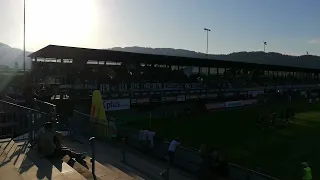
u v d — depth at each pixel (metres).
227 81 55.41
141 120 33.28
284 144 24.34
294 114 41.81
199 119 36.72
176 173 12.23
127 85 34.75
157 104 35.25
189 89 40.25
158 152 14.53
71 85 28.77
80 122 15.04
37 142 9.19
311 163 18.86
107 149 13.74
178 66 50.28
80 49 32.94
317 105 57.00
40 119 10.65
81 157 9.56
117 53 36.56
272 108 50.41
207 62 51.28
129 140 15.87
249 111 45.75
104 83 32.22
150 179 10.65
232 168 11.62
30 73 30.91
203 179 11.48
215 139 25.47
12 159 8.01
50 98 22.00
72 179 6.73
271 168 17.42
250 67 63.81
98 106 17.56
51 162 8.04
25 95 20.61
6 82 33.81
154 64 45.72
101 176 8.74
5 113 12.57
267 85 64.06
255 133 28.81
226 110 46.25
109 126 15.70
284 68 74.81
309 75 97.56
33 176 6.79
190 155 12.70
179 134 26.97
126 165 11.94
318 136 27.81
